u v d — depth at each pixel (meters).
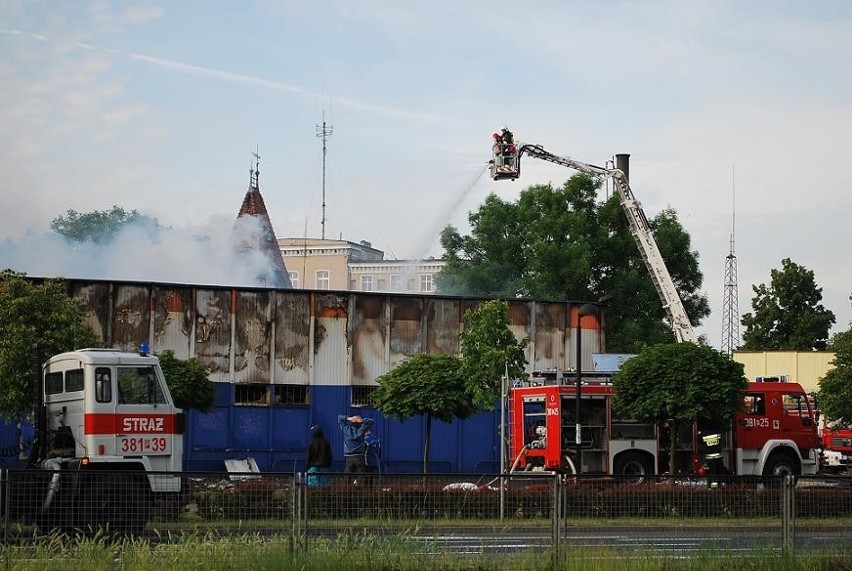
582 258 82.38
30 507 18.05
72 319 38.16
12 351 36.31
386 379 44.88
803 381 79.00
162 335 51.09
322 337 53.75
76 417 26.44
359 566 17.91
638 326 81.44
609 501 19.78
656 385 40.78
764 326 89.31
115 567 17.08
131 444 26.30
